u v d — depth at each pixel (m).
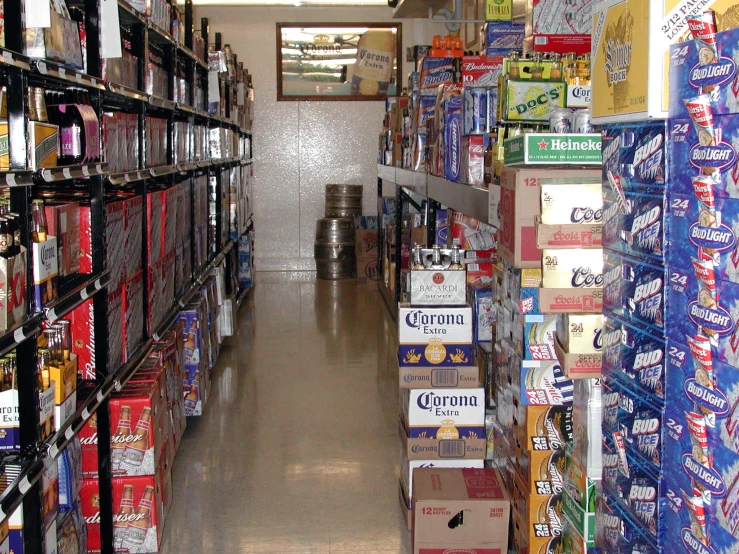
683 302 1.51
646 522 1.67
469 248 4.18
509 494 2.81
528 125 2.92
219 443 4.21
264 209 10.26
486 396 3.36
